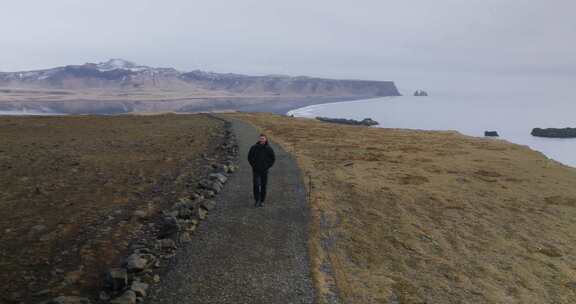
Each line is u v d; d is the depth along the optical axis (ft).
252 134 120.47
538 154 109.40
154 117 199.00
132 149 92.94
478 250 41.16
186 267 31.58
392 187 62.59
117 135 120.47
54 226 40.96
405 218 48.21
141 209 46.37
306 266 32.42
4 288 28.55
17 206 47.88
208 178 58.80
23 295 27.63
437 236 43.60
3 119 164.25
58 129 136.46
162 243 35.09
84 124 155.94
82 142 104.37
